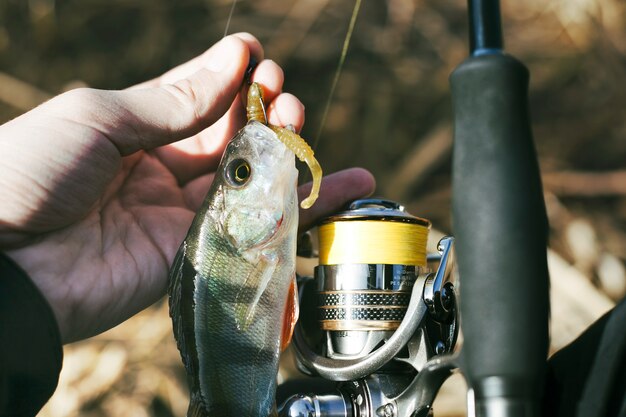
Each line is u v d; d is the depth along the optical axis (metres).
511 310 0.25
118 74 1.10
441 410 0.81
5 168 0.38
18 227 0.38
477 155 0.26
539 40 1.12
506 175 0.25
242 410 0.35
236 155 0.38
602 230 1.02
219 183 0.38
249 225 0.37
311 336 0.37
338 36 1.10
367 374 0.32
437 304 0.32
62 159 0.39
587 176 1.05
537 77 1.11
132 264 0.42
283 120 0.42
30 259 0.39
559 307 0.88
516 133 0.26
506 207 0.25
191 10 1.12
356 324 0.33
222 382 0.36
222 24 1.10
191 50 1.10
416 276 0.34
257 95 0.39
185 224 0.45
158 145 0.41
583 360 0.27
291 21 1.10
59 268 0.39
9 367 0.34
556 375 0.28
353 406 0.33
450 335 0.32
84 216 0.41
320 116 1.06
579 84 1.11
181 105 0.41
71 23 1.10
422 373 0.30
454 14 1.12
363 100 1.07
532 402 0.25
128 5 1.11
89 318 0.40
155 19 1.11
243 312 0.36
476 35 0.27
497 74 0.26
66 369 0.84
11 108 1.04
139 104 0.40
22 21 1.09
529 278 0.25
